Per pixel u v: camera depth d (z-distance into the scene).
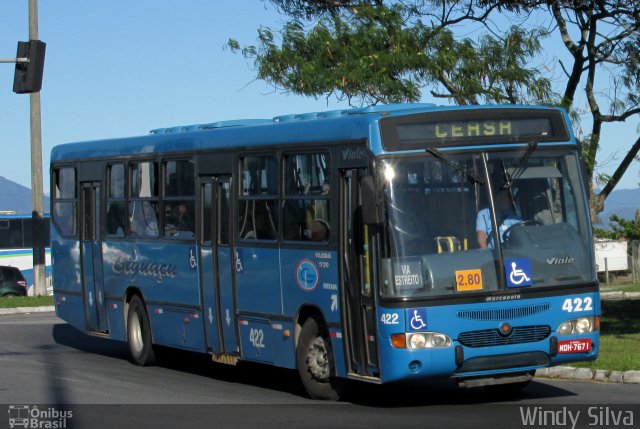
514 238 11.48
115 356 18.48
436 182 11.43
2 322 25.50
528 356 11.39
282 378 15.34
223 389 14.17
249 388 14.27
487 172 11.57
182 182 15.48
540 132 11.95
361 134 11.68
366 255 11.61
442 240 11.27
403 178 11.35
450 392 13.30
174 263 15.65
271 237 13.41
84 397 13.48
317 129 12.57
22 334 22.36
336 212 12.16
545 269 11.55
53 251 19.55
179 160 15.55
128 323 17.16
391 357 11.09
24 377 15.60
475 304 11.19
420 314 11.04
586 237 11.87
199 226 15.00
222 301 14.49
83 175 18.41
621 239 43.47
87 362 17.59
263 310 13.59
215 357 14.73
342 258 12.06
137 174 16.75
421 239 11.23
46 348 19.81
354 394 13.32
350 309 11.98
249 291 13.87
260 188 13.70
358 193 11.78
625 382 13.54
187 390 14.09
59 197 19.41
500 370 11.30
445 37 20.22
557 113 12.11
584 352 11.70
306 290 12.72
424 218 11.29
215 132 14.73
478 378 11.56
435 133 11.55
